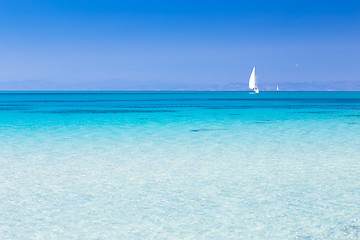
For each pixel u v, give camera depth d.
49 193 9.20
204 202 8.45
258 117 38.03
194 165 12.74
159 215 7.57
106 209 7.95
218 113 45.56
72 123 30.83
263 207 8.07
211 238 6.41
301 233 6.59
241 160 13.67
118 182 10.32
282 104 78.12
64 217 7.46
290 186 9.83
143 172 11.62
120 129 25.66
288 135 21.94
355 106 67.31
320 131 24.14
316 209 7.91
